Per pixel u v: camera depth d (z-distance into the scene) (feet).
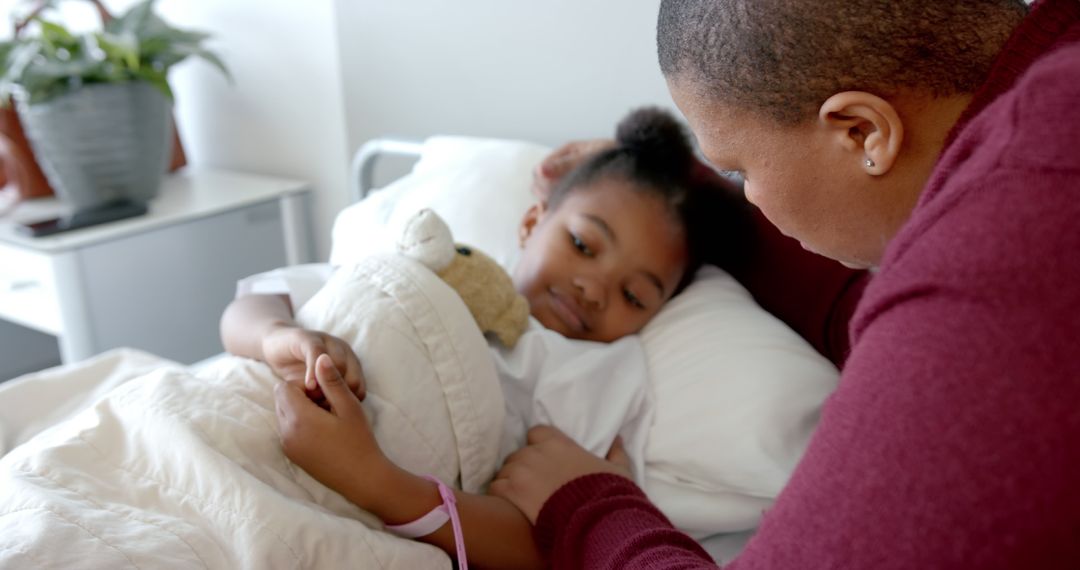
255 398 2.60
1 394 3.36
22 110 5.72
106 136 5.73
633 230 3.50
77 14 7.45
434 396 2.73
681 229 3.61
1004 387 1.15
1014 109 1.28
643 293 3.51
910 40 1.53
